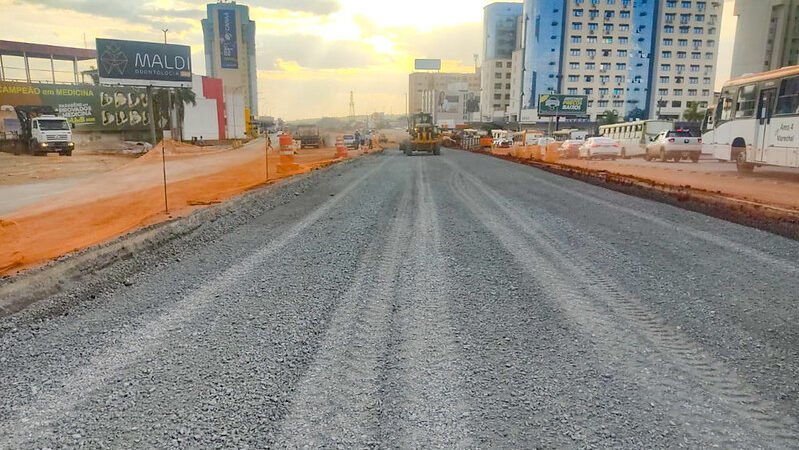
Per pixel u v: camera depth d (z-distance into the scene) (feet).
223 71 498.28
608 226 22.63
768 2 298.56
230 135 232.53
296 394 8.28
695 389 8.34
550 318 11.54
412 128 112.57
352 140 160.76
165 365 9.39
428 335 10.67
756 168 54.70
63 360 9.71
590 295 13.10
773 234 20.79
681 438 7.01
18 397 8.34
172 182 41.57
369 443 6.95
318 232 21.83
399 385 8.55
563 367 9.16
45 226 22.61
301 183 42.27
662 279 14.47
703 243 19.10
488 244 19.04
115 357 9.79
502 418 7.53
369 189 38.37
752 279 14.42
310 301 12.87
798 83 44.27
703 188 35.40
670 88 384.27
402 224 23.35
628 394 8.20
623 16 374.22
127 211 26.58
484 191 36.52
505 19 478.18
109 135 165.78
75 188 37.73
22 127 101.19
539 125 372.79
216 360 9.57
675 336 10.48
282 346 10.17
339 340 10.44
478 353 9.77
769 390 8.29
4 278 13.78
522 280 14.43
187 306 12.62
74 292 13.70
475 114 511.81
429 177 48.88
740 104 52.70
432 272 15.35
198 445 6.93
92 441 7.06
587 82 380.37
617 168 60.85
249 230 22.63
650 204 29.76
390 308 12.30
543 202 30.66
